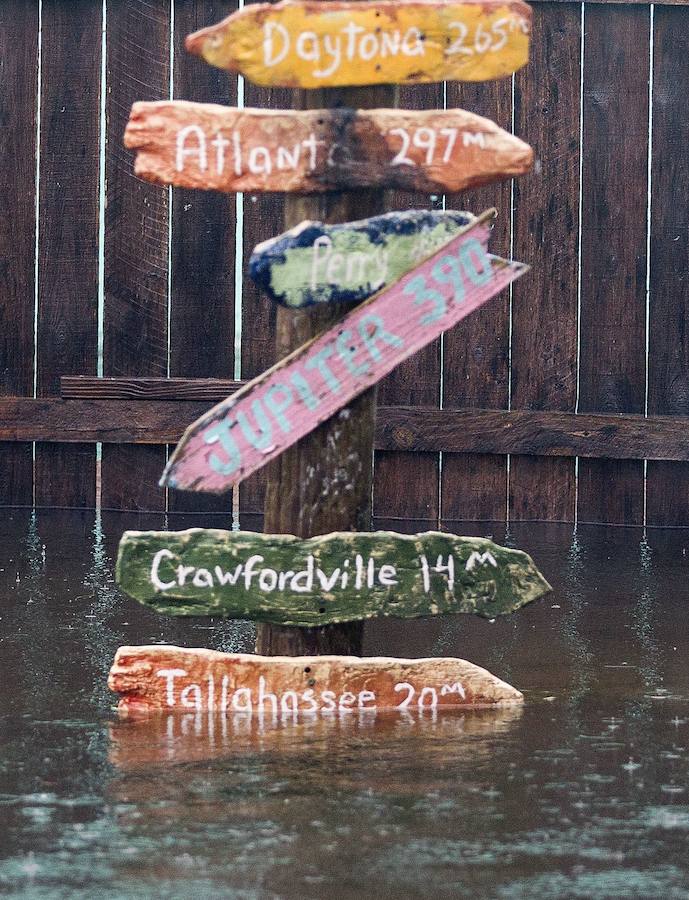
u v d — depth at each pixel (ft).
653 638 24.49
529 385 36.70
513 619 25.99
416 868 14.26
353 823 15.40
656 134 36.37
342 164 19.25
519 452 36.55
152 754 17.67
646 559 31.83
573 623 25.62
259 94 36.55
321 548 19.42
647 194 36.40
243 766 17.24
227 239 36.68
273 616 19.45
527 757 17.74
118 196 36.68
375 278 19.15
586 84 36.32
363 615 19.54
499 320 36.55
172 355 36.91
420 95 36.32
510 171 19.38
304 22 19.21
